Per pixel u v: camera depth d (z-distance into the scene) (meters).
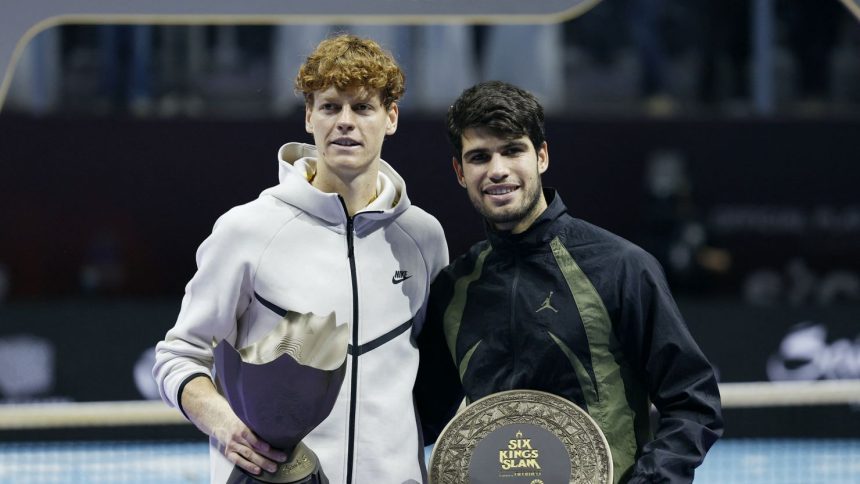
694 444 4.68
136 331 12.27
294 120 13.08
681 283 13.62
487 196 4.92
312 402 4.32
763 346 12.69
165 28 14.52
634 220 13.61
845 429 11.76
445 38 14.36
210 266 5.00
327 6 5.83
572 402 4.92
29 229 12.94
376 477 4.98
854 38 15.45
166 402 5.08
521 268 5.08
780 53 15.54
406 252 5.21
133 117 12.92
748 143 13.60
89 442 11.55
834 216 13.70
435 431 5.52
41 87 14.30
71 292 13.02
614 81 15.77
